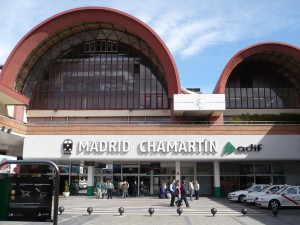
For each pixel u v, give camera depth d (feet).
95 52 148.66
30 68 144.87
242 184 118.01
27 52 134.82
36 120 142.82
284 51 127.95
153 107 141.49
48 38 138.62
